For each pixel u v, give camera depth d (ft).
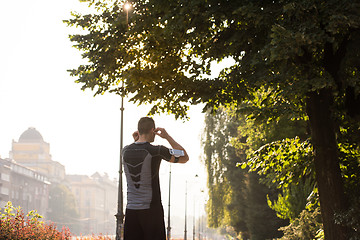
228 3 31.86
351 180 38.93
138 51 36.83
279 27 26.55
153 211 13.74
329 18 27.89
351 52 32.27
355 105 35.27
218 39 35.35
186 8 30.30
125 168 14.08
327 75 30.01
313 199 44.39
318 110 34.22
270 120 35.40
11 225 61.82
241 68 33.68
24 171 391.45
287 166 41.93
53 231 68.69
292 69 30.81
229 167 141.90
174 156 13.96
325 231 33.60
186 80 35.60
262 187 126.52
